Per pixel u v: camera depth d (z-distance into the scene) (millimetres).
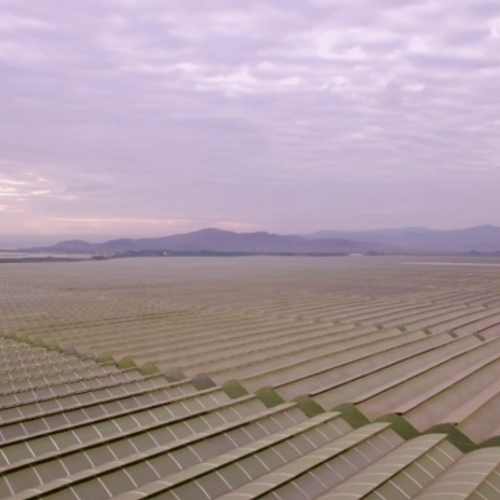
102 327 41781
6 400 21656
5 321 45969
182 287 87750
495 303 61406
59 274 129750
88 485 13555
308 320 45281
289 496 13484
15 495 12688
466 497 12820
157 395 22281
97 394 22359
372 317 48094
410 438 18703
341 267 174125
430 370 25516
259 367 27281
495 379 24391
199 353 30672
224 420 19312
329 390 22625
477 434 17984
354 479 14289
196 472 14172
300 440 17000
